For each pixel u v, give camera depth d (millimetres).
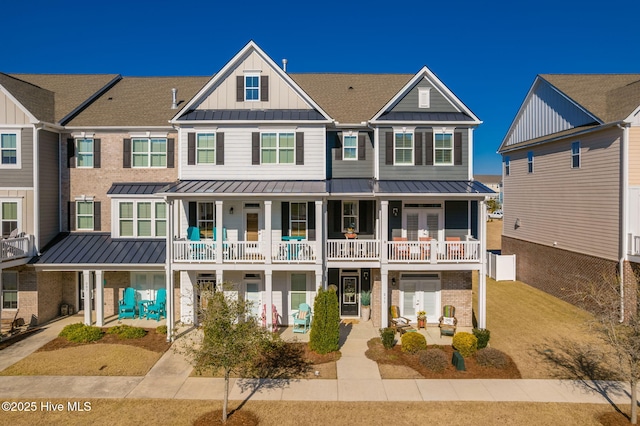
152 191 21344
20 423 11555
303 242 18766
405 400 13039
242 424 11570
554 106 25703
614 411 12289
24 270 19875
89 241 21250
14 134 20203
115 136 21953
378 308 20281
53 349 16969
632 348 11289
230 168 20656
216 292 12430
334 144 21797
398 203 20875
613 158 20391
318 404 12773
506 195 32969
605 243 20953
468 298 20484
